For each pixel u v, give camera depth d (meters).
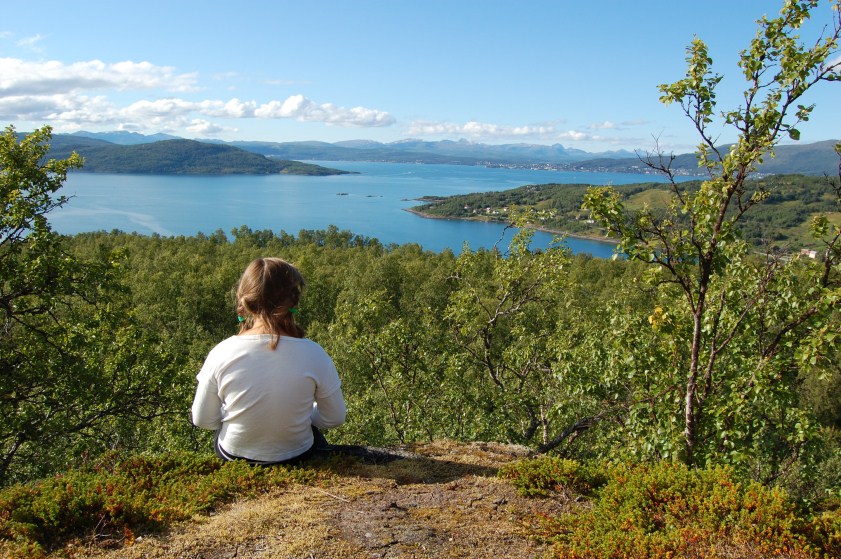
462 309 12.90
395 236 152.62
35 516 3.17
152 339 13.54
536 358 12.56
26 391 11.41
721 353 6.34
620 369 6.78
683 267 5.41
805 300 5.49
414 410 12.01
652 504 3.66
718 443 5.88
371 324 13.72
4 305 11.22
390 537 3.22
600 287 52.22
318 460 4.37
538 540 3.32
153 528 3.20
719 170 5.24
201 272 66.81
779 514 3.37
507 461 4.84
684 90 5.15
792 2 4.86
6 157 11.38
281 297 3.84
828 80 4.79
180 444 13.37
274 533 3.20
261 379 3.80
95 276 12.00
